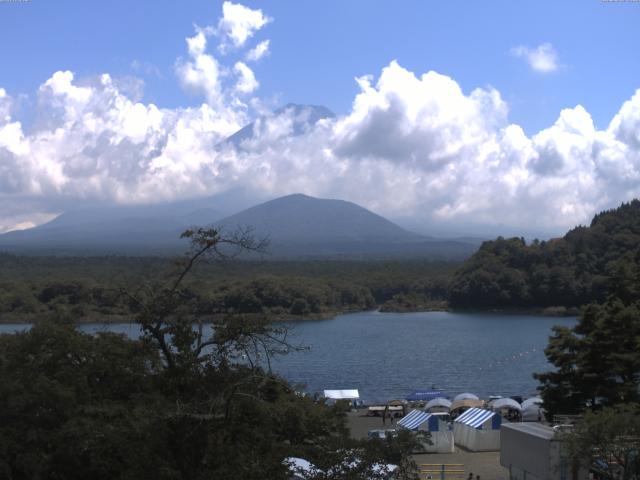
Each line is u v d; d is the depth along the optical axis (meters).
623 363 49.91
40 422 27.75
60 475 27.00
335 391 79.38
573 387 53.09
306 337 160.62
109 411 24.03
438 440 54.00
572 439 34.00
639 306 58.03
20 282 158.62
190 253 21.83
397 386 100.69
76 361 31.22
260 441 21.41
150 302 21.86
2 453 26.52
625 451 32.81
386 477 23.08
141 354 23.72
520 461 39.41
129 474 20.28
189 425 20.33
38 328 31.98
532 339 152.12
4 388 27.86
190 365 21.53
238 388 20.73
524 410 65.12
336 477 22.62
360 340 154.25
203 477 20.09
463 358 126.50
